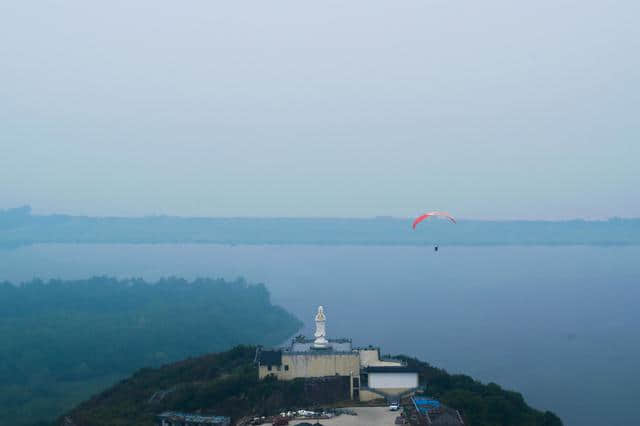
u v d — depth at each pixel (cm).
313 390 14588
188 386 15150
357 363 15050
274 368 15025
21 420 19425
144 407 14688
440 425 12438
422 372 15975
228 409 14012
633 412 19850
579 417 19288
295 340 17025
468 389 14850
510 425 13100
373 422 13000
